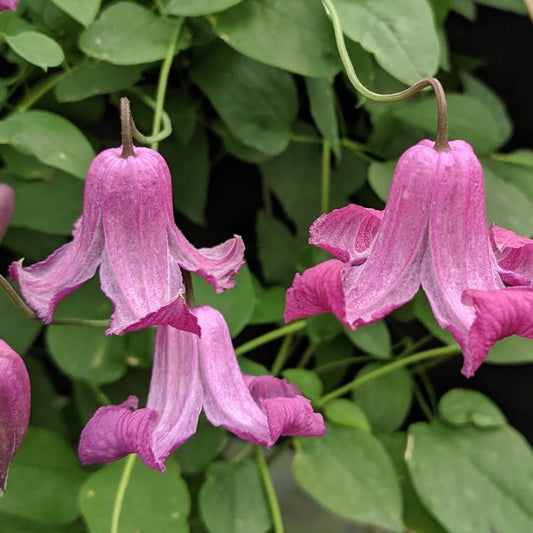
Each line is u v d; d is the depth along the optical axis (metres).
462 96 0.38
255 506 0.37
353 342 0.40
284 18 0.35
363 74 0.35
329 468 0.37
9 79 0.37
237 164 0.40
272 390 0.32
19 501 0.37
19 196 0.36
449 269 0.30
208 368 0.31
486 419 0.38
